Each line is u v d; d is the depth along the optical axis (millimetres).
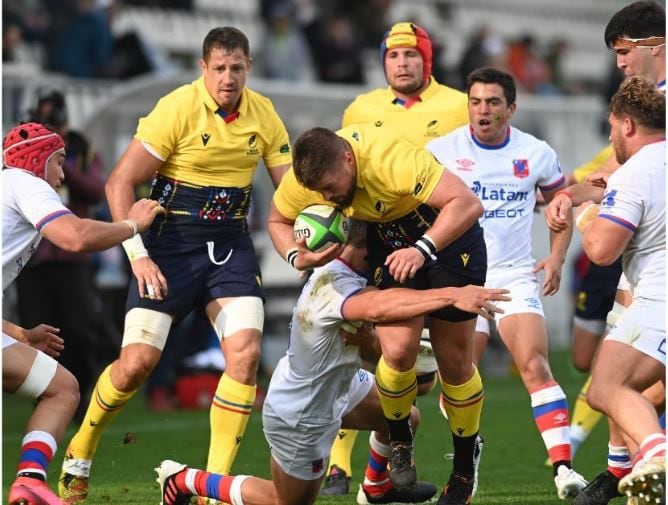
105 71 52562
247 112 24484
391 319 18203
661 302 18859
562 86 74250
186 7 67750
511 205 25250
